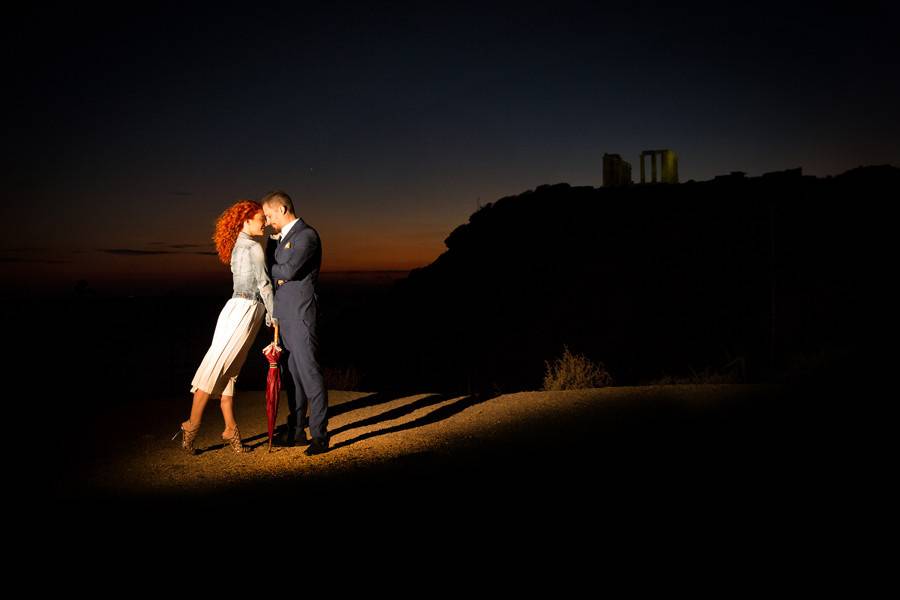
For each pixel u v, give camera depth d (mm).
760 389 8109
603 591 3369
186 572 3715
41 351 21000
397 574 3629
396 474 5480
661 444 5961
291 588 3502
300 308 6188
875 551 3693
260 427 7355
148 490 5219
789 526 4066
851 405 7020
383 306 34000
